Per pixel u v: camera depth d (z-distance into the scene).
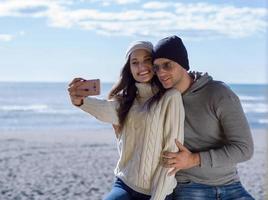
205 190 2.36
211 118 2.32
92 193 6.43
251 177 7.41
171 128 2.25
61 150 10.02
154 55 2.29
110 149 10.20
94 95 2.40
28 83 40.94
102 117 2.38
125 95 2.38
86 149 10.17
